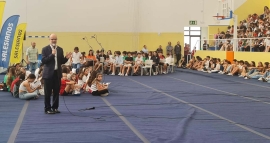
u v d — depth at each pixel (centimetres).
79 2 2653
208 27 2797
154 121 838
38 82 1178
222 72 2166
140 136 696
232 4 2698
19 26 1900
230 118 884
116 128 764
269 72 1761
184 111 971
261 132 740
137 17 2736
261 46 2041
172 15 2777
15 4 2572
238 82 1733
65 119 854
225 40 2392
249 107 1041
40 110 972
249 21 2512
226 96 1262
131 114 922
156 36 2764
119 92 1355
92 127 772
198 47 2886
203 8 2794
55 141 658
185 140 669
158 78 1947
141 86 1560
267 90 1432
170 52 2747
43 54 903
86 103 1095
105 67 2195
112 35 2706
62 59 930
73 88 1252
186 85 1611
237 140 674
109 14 2697
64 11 2636
